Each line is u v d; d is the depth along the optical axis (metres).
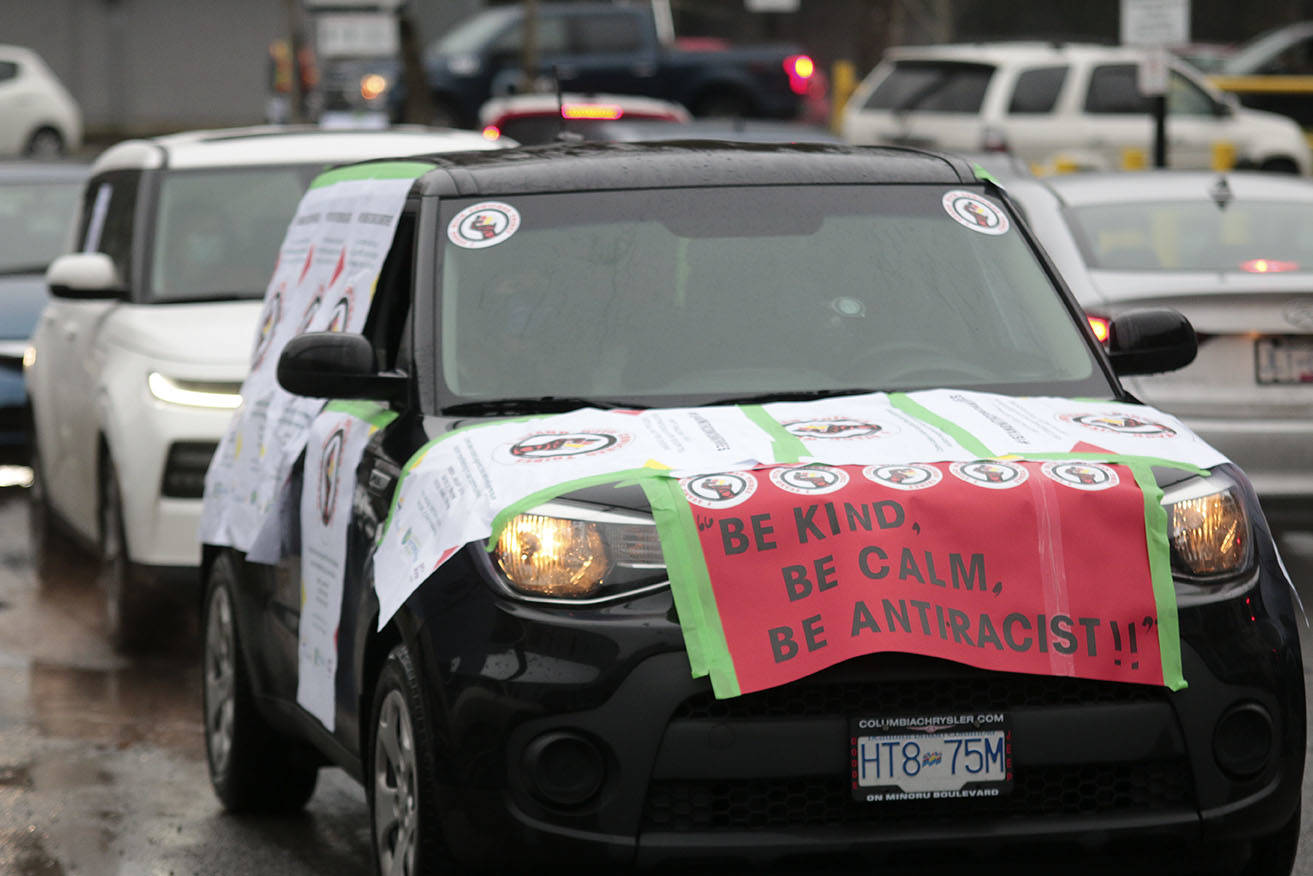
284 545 8.38
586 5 47.94
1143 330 7.99
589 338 7.34
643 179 7.87
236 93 62.38
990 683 6.27
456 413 7.12
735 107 48.91
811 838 6.16
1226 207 14.23
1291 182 14.78
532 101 32.56
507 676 6.18
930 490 6.36
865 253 7.70
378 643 7.01
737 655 6.11
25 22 60.84
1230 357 12.73
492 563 6.32
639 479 6.38
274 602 8.55
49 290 13.45
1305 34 41.28
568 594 6.23
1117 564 6.36
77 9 61.12
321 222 9.02
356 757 7.36
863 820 6.21
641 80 48.03
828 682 6.17
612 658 6.14
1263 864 6.69
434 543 6.52
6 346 19.55
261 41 62.31
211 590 9.55
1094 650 6.25
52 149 48.03
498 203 7.74
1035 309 7.69
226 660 9.36
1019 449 6.63
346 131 14.38
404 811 6.75
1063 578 6.31
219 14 62.00
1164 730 6.31
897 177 8.05
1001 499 6.36
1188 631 6.36
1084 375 7.48
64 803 9.52
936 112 34.31
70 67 61.31
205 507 9.43
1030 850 6.31
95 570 15.80
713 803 6.20
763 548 6.24
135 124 61.75
